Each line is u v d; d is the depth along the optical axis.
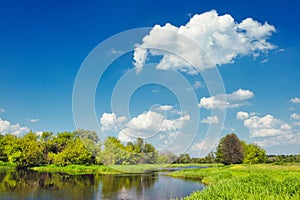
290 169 33.28
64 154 42.53
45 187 22.23
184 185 23.52
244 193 12.33
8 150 48.25
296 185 13.44
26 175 32.53
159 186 22.89
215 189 13.81
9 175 32.47
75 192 19.86
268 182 15.46
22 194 18.94
